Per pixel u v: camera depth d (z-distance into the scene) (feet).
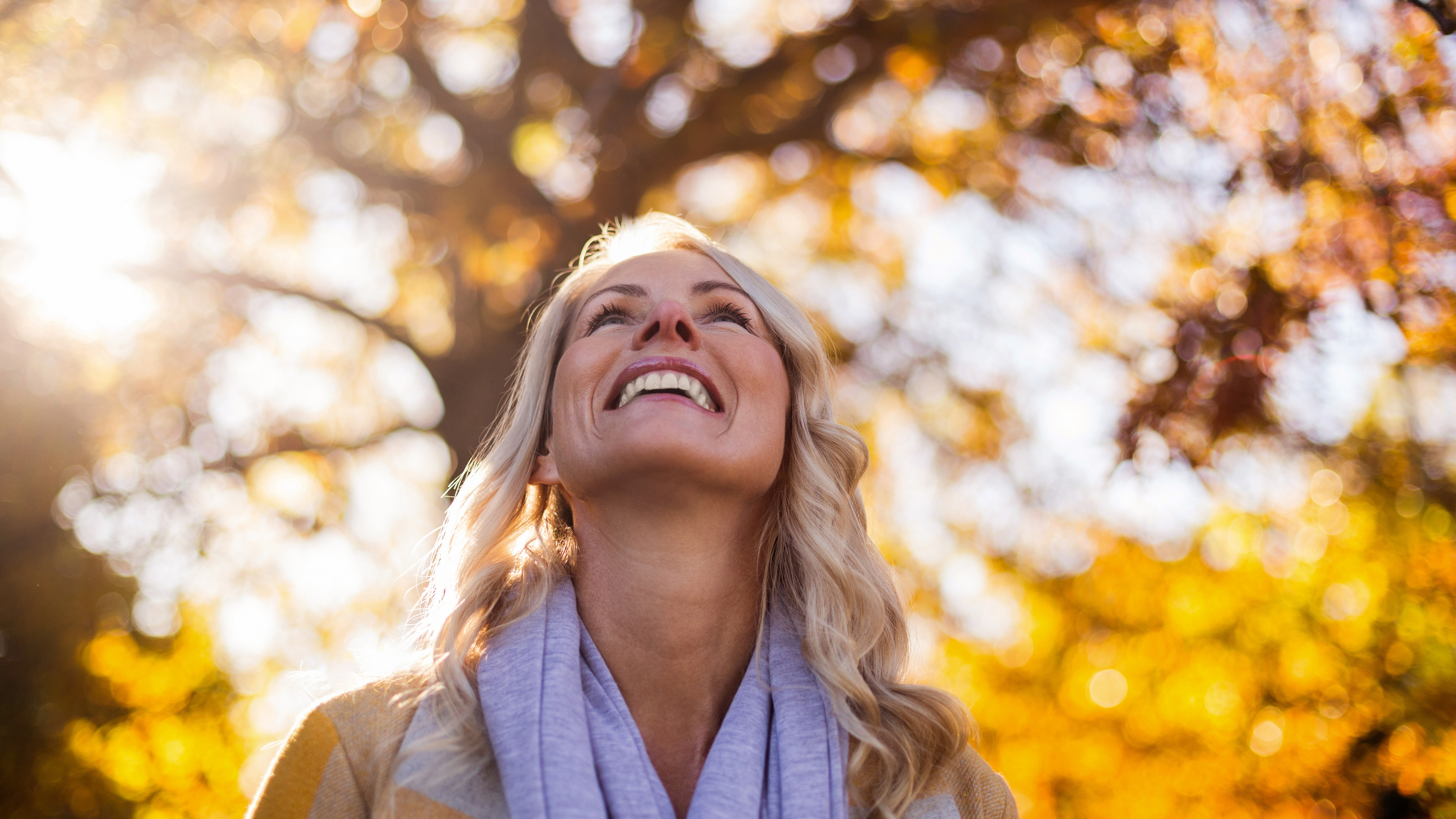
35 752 34.45
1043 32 28.04
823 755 6.43
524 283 27.61
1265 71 24.26
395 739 6.37
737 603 7.25
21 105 26.58
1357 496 37.27
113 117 28.25
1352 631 46.16
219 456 31.91
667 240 8.84
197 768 41.65
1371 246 22.79
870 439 33.76
